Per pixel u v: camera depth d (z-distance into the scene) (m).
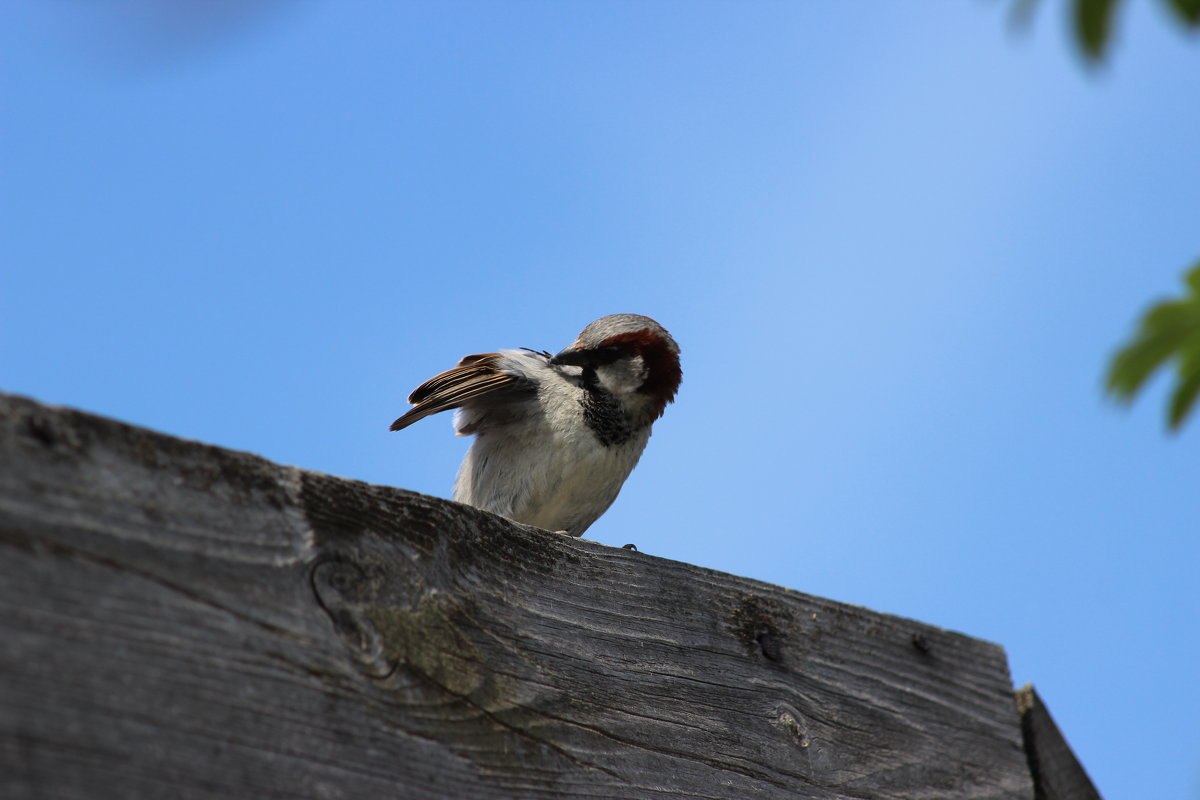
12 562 5.46
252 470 6.43
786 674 8.19
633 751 7.33
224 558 6.12
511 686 7.00
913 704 8.55
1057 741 8.99
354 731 6.23
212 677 5.86
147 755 5.53
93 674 5.52
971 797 8.46
